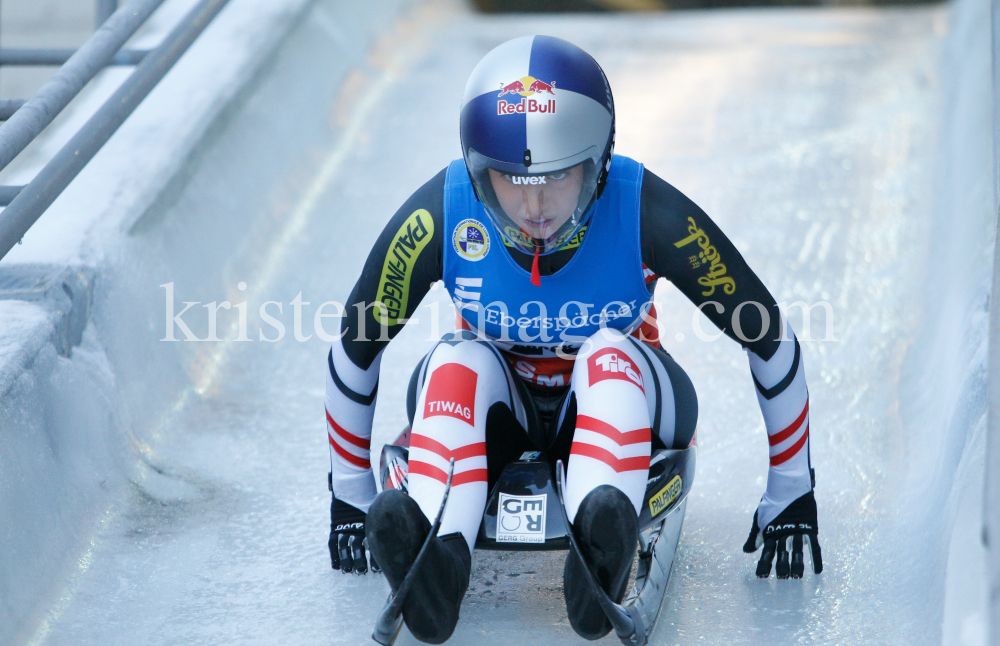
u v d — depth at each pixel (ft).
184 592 26.86
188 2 57.36
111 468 30.94
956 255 37.96
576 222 22.22
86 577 27.35
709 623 24.80
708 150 54.85
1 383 26.78
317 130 55.83
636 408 22.21
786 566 26.13
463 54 71.00
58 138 42.22
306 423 35.55
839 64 65.46
